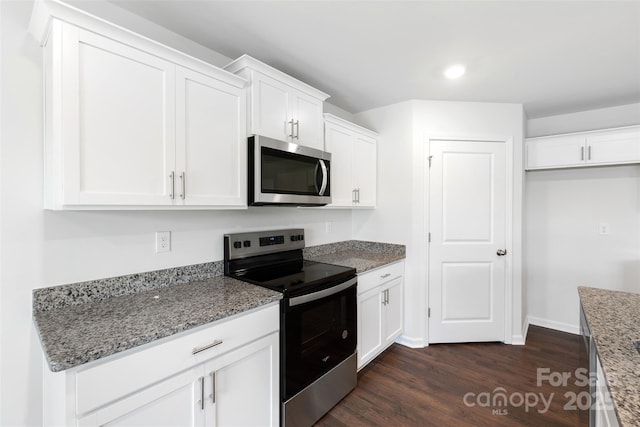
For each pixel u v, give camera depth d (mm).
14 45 1247
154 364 1106
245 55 1719
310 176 2111
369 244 3125
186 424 1209
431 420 1838
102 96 1197
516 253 2871
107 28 1201
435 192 2863
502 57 1994
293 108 2043
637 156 2574
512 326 2887
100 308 1345
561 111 3084
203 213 1880
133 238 1577
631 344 1072
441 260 2877
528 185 3334
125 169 1263
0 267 1221
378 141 3053
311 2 1470
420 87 2520
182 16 1590
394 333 2705
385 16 1573
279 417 1600
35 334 1291
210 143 1575
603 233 2984
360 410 1930
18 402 1262
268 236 2184
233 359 1368
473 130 2859
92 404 965
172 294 1557
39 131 1297
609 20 1582
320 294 1768
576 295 3123
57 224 1346
